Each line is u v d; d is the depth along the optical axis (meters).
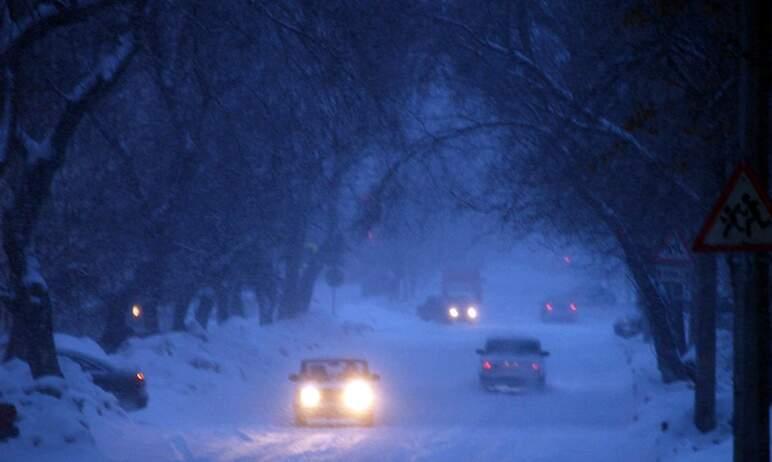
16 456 48.50
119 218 91.06
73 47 66.56
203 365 101.25
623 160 61.44
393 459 56.97
